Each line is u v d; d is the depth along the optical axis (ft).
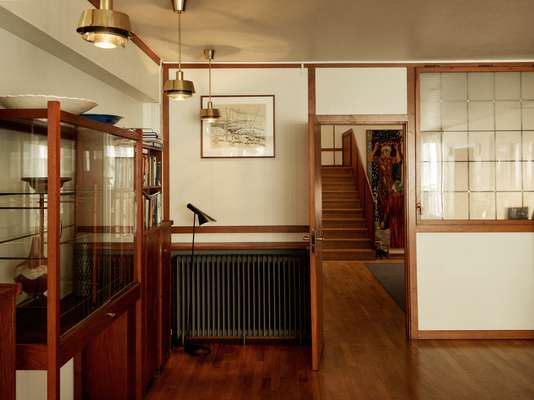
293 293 14.55
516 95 15.19
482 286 14.90
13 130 6.27
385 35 12.23
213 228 14.98
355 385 11.44
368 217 30.30
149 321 11.16
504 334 14.85
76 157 6.81
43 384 8.18
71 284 6.61
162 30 11.58
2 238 6.35
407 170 14.96
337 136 37.55
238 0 9.76
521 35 12.34
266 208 14.98
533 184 15.20
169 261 13.29
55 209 5.88
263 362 13.09
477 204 15.20
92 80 10.53
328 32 11.92
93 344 9.42
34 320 5.95
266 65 14.90
